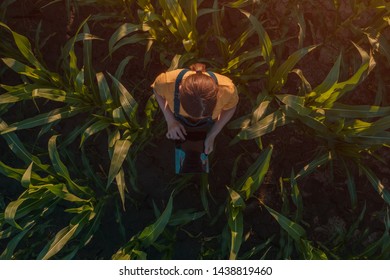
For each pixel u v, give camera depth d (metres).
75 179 3.52
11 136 2.95
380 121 2.85
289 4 3.40
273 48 3.45
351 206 3.58
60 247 2.95
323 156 3.10
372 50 3.24
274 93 3.10
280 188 3.57
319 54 3.51
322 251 3.31
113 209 3.67
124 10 3.40
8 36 3.52
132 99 2.88
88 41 2.96
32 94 2.87
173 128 2.75
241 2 3.08
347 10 3.51
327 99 2.86
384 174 3.56
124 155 2.89
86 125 3.16
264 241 3.62
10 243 3.03
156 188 3.64
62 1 3.63
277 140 3.57
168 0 2.80
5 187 3.72
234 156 3.58
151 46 3.34
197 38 3.15
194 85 2.28
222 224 3.63
